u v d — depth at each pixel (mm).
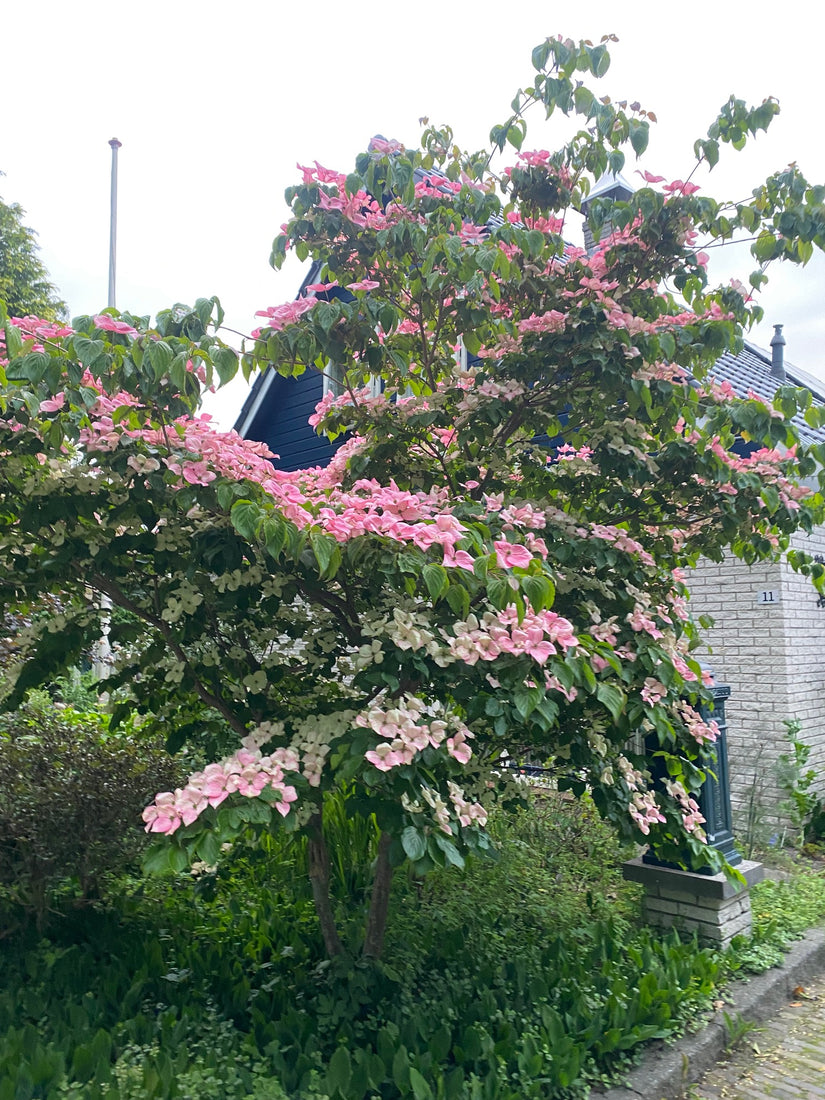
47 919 3414
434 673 2354
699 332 3135
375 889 3143
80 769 3486
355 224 3248
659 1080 2666
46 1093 2143
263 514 2068
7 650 3963
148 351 2086
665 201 3213
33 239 21484
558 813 4797
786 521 3301
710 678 3219
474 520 2775
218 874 3592
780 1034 3201
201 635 3016
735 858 3906
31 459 2646
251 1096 2139
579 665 2189
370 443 3498
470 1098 2289
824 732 6125
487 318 3215
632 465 3143
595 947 3287
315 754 2307
